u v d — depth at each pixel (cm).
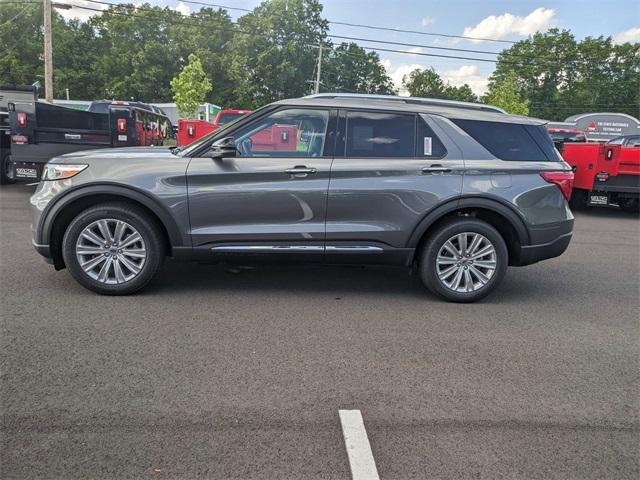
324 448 268
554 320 471
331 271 603
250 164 470
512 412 309
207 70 6112
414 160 486
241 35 5803
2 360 349
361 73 6544
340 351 385
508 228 511
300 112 483
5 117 1145
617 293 564
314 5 5862
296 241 481
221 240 475
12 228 755
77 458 253
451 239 496
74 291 491
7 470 243
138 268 479
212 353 372
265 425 286
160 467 249
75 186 461
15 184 1212
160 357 362
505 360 380
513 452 271
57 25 6212
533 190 496
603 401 326
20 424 278
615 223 1096
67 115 978
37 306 449
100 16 6381
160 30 6372
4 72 5900
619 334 441
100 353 365
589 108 7100
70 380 326
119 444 265
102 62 6144
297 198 473
